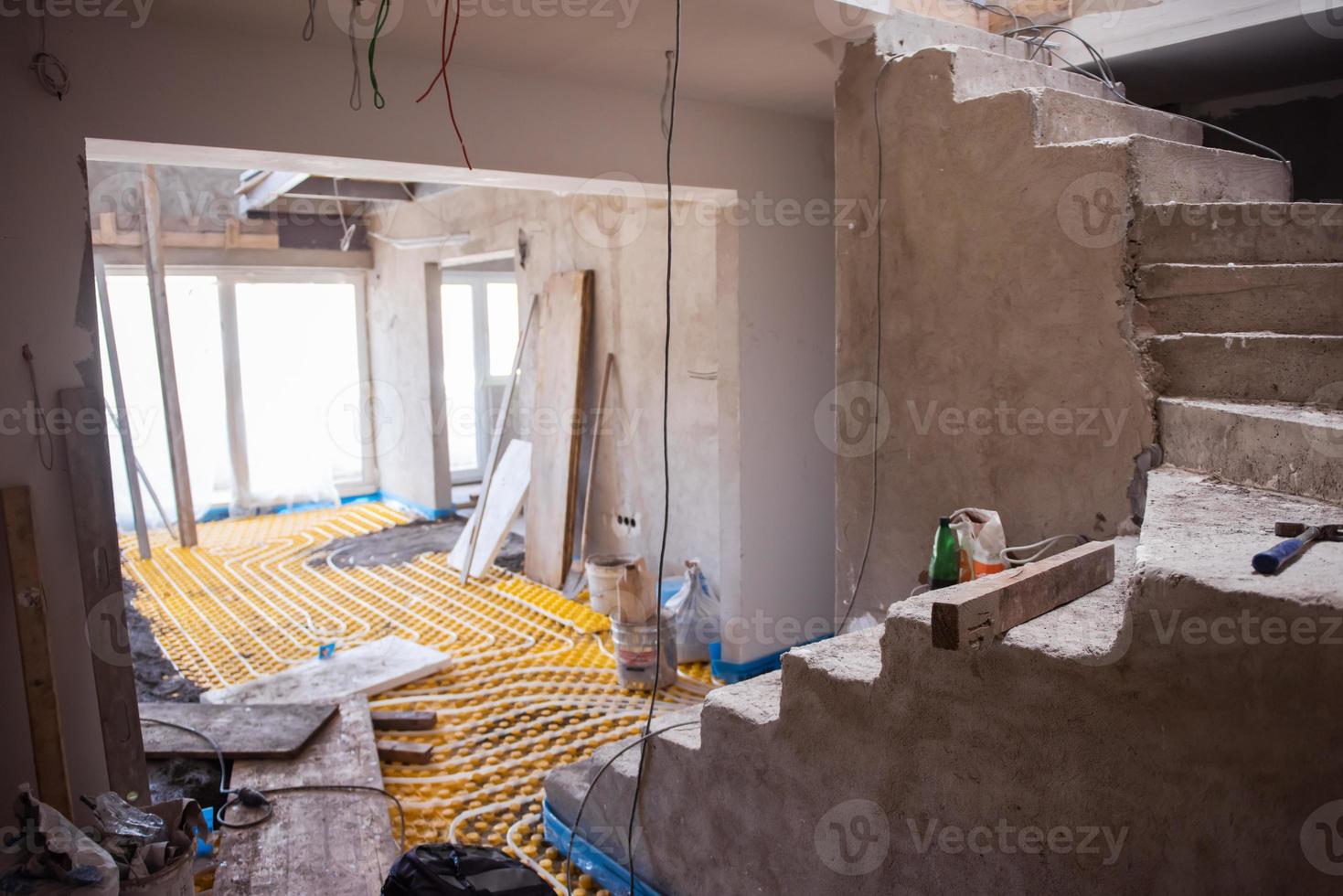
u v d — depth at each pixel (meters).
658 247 6.30
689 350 6.11
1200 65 4.41
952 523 3.02
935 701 2.21
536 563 7.32
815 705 2.50
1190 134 3.93
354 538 8.90
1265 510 2.20
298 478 10.13
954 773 2.19
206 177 9.17
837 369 3.87
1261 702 1.64
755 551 5.12
